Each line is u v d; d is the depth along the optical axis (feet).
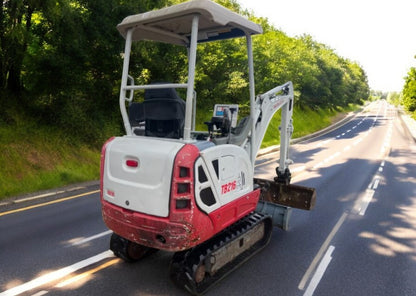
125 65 12.94
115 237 14.93
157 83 12.47
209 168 11.51
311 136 91.81
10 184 26.99
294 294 13.05
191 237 11.09
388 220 22.61
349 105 252.01
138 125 14.02
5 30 30.68
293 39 121.19
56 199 26.16
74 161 34.50
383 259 16.52
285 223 18.72
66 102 37.47
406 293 13.42
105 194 13.06
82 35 36.11
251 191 14.65
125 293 12.85
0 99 33.76
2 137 30.25
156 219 11.07
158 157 10.97
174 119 12.24
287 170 20.20
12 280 13.69
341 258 16.52
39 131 34.17
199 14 10.79
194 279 11.95
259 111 16.26
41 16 33.91
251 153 15.02
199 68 57.82
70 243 17.57
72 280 13.78
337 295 13.12
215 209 12.01
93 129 39.24
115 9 38.09
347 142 76.43
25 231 19.12
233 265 14.76
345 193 29.89
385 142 75.41
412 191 30.99
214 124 13.52
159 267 15.08
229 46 66.13
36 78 36.88
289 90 19.92
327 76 143.74
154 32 13.99
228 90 66.44
